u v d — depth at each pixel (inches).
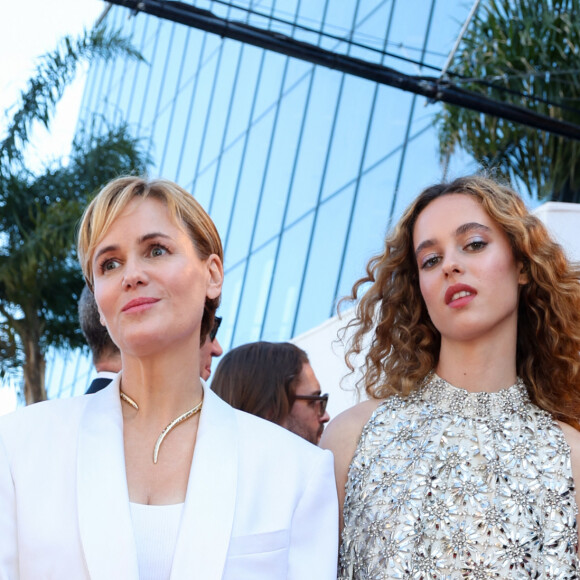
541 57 287.4
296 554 86.4
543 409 99.6
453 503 92.9
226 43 652.1
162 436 87.4
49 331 406.3
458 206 100.5
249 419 91.8
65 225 394.6
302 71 507.5
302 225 451.2
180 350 88.4
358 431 100.3
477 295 97.3
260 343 132.7
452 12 366.0
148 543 80.9
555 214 174.1
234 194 557.6
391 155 388.2
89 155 423.2
